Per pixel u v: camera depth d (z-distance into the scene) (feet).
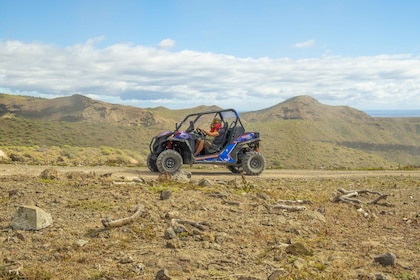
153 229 20.59
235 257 17.38
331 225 24.47
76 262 16.02
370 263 17.60
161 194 27.58
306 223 24.09
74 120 480.23
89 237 19.17
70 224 20.90
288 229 22.17
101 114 486.79
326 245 20.07
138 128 289.12
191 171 53.72
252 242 19.67
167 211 24.30
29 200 25.39
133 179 36.42
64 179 34.91
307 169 67.62
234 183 36.45
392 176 55.16
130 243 18.61
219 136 49.78
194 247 18.34
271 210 26.37
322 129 507.71
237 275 15.43
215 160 49.37
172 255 17.17
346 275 15.88
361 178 50.96
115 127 276.00
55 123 257.55
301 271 15.96
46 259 16.21
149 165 49.52
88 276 14.71
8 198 26.14
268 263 16.89
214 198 28.86
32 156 78.38
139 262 16.25
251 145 51.55
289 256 17.90
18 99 597.52
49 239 18.53
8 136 223.10
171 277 14.83
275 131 383.45
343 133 543.39
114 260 16.43
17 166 50.06
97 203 25.20
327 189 38.78
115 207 24.38
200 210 25.02
